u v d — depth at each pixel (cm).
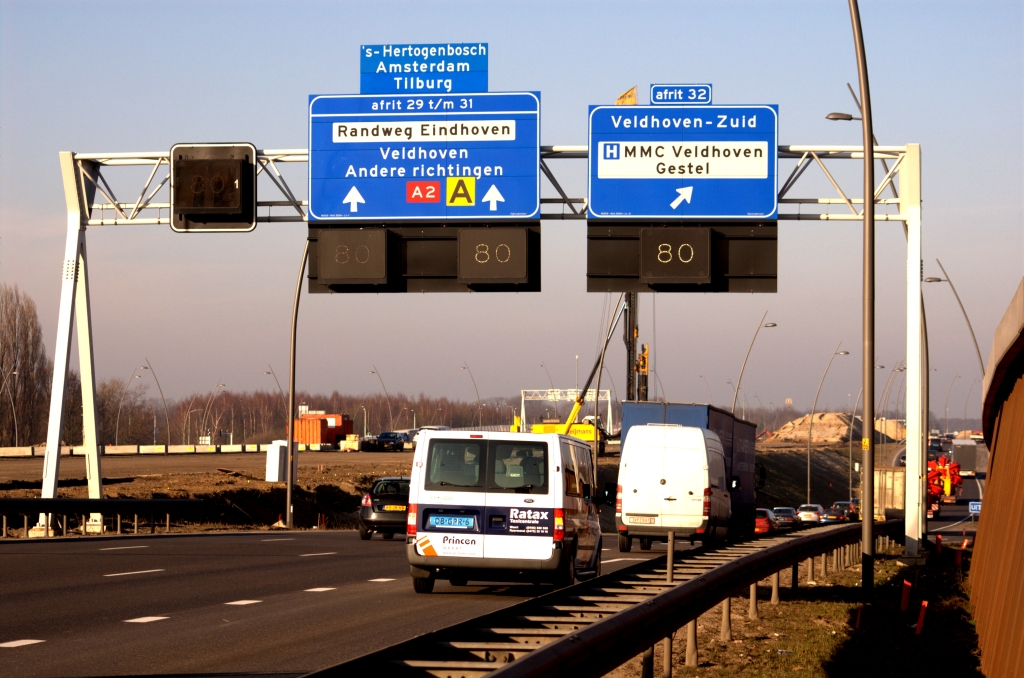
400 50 3491
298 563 3019
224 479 7481
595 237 3431
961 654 1972
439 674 918
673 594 1289
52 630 1662
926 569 3812
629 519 3719
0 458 11050
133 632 1667
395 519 4256
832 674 1611
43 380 14138
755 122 3422
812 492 15662
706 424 4553
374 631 1719
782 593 2708
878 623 2286
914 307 3728
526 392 16888
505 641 1138
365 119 3500
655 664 1650
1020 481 1859
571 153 3472
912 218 3553
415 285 3478
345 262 3475
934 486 10956
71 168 3784
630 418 4622
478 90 3472
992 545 2391
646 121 3438
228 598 2147
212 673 1330
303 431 15538
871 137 2922
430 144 3481
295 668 1373
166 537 4078
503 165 3456
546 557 2206
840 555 3716
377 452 14800
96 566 2712
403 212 3478
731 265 3406
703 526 3675
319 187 3500
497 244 3438
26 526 3872
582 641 938
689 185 3422
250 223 3534
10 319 13812
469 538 2223
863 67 2919
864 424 2861
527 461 2244
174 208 3544
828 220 3534
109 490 6175
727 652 1772
